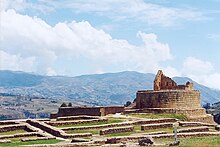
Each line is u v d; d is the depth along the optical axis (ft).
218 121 483.10
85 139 212.64
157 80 368.68
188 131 250.57
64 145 191.21
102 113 340.39
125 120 286.87
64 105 582.35
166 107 323.78
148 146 178.60
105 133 237.25
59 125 268.21
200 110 329.72
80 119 295.89
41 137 226.99
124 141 208.13
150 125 259.39
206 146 164.25
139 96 344.69
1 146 192.85
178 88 360.28
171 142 188.14
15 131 256.93
